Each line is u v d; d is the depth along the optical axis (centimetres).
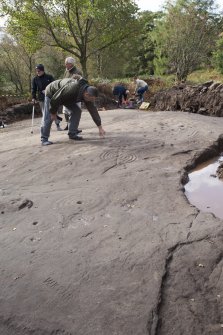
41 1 2098
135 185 541
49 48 3212
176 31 2438
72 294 324
